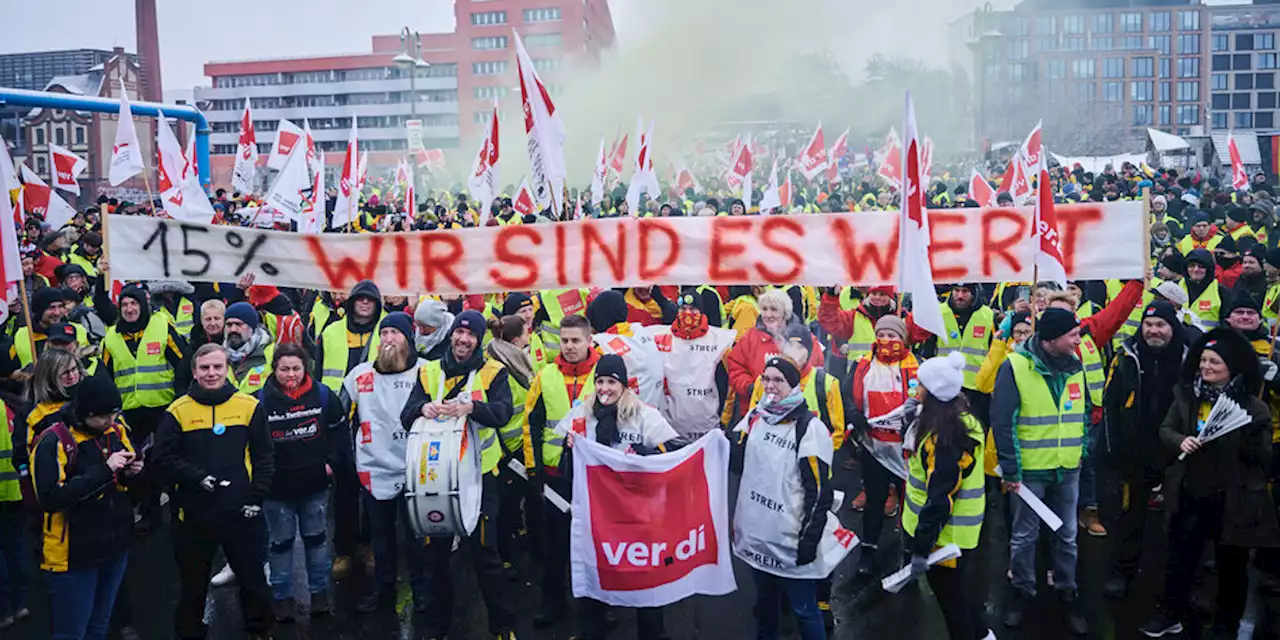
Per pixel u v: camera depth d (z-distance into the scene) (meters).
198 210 11.47
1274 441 6.45
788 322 7.31
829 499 5.40
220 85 110.88
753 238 8.48
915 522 5.76
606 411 5.87
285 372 6.50
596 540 5.66
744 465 5.71
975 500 5.60
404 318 6.77
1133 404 6.92
